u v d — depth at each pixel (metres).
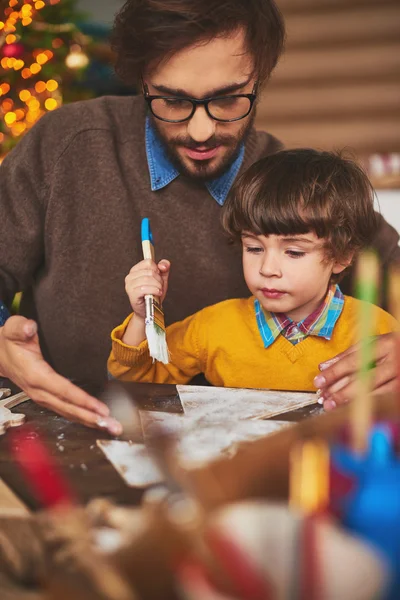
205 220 1.25
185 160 1.08
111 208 1.25
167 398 0.86
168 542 0.38
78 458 0.67
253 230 1.06
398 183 2.41
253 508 0.40
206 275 1.27
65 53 2.53
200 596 0.37
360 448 0.50
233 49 0.95
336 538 0.38
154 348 0.86
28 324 0.81
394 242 1.29
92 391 0.89
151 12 0.92
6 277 1.28
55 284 1.28
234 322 1.18
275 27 1.01
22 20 2.37
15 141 2.47
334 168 1.11
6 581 0.46
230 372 1.16
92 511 0.46
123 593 0.37
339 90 2.91
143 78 1.02
